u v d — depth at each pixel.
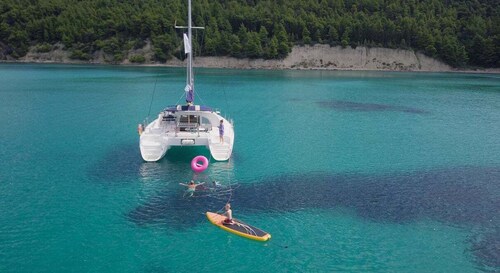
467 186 33.84
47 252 22.12
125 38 144.00
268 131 51.09
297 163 38.34
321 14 160.25
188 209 27.58
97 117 55.47
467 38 156.38
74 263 21.23
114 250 22.52
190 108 40.41
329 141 47.28
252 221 26.36
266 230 25.31
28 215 26.17
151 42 142.88
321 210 28.31
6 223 25.11
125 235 24.05
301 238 24.59
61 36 143.88
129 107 63.38
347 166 38.09
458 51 151.00
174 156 38.53
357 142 47.31
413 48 154.88
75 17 146.12
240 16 148.12
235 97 77.62
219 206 28.22
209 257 22.28
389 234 25.39
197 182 32.31
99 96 73.25
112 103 66.56
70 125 50.38
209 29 143.00
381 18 156.38
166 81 97.50
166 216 26.50
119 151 39.78
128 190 30.38
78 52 141.25
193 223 25.75
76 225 25.05
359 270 21.70
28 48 143.62
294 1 164.50
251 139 46.81
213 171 35.16
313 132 51.56
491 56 151.25
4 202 27.98
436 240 24.84
